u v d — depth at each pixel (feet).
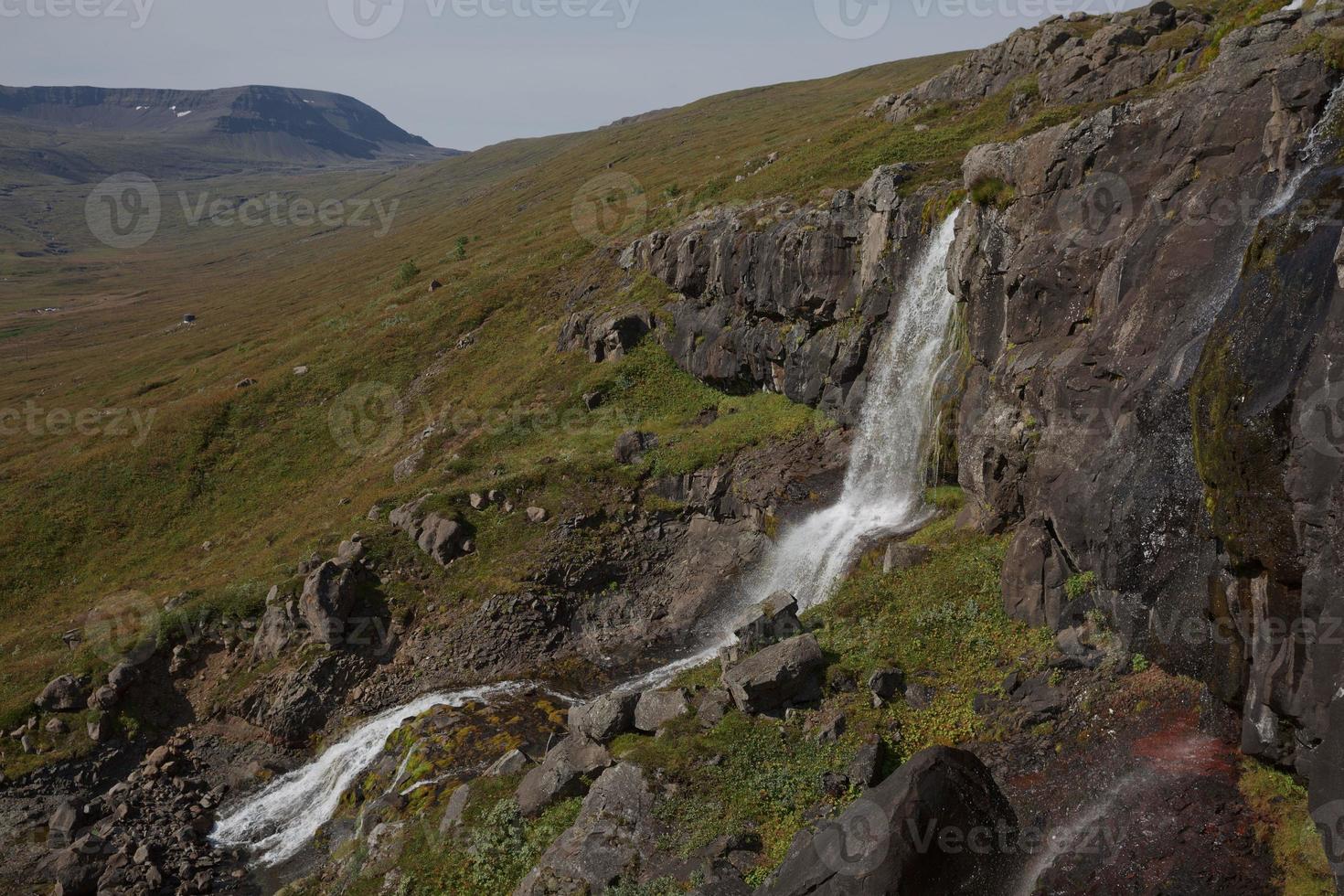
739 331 119.24
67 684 83.41
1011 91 132.87
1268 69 51.98
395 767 70.79
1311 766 34.50
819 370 103.14
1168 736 43.09
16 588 126.52
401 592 94.32
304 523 122.83
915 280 91.40
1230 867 36.32
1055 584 53.01
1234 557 38.42
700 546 96.32
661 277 141.69
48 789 76.95
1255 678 37.86
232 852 69.21
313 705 82.89
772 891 40.93
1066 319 60.18
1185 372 44.34
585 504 102.17
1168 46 93.66
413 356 171.32
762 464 98.89
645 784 51.70
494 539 99.45
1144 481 45.98
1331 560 33.22
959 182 92.48
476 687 82.84
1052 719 47.67
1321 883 33.81
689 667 80.79
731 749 52.70
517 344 161.89
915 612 59.93
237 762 80.84
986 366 70.79
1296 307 36.47
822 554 81.61
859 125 172.55
